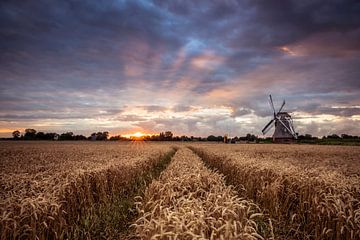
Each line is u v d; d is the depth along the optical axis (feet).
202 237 13.56
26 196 22.97
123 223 27.25
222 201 18.81
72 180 29.91
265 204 30.17
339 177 34.91
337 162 71.67
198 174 29.50
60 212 22.59
